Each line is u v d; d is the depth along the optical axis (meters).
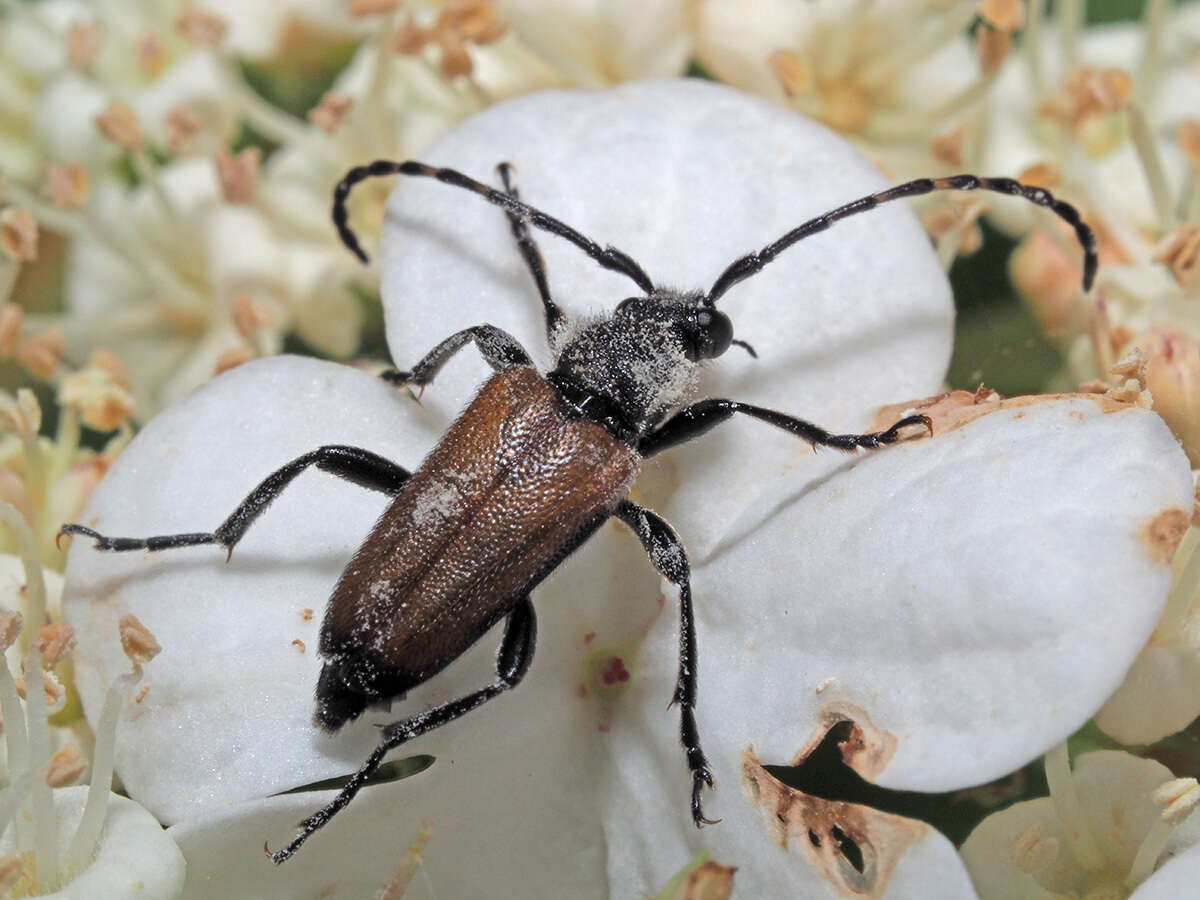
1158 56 0.08
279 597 0.06
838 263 0.06
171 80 0.08
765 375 0.06
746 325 0.06
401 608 0.06
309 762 0.06
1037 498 0.06
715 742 0.06
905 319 0.06
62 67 0.08
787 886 0.06
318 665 0.06
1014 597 0.06
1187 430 0.06
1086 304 0.07
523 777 0.06
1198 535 0.06
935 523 0.06
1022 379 0.07
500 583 0.06
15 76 0.08
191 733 0.06
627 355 0.06
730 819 0.06
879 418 0.06
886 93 0.08
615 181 0.07
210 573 0.06
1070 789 0.06
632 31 0.07
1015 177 0.07
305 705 0.06
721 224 0.07
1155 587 0.06
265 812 0.06
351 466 0.06
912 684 0.06
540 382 0.06
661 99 0.07
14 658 0.07
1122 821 0.06
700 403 0.06
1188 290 0.07
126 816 0.06
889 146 0.08
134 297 0.08
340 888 0.06
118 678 0.06
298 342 0.08
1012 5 0.07
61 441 0.07
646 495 0.07
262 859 0.06
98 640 0.06
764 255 0.06
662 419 0.06
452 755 0.06
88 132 0.08
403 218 0.07
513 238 0.07
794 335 0.06
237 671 0.06
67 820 0.06
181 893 0.06
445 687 0.06
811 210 0.06
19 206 0.08
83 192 0.07
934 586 0.06
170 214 0.08
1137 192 0.08
